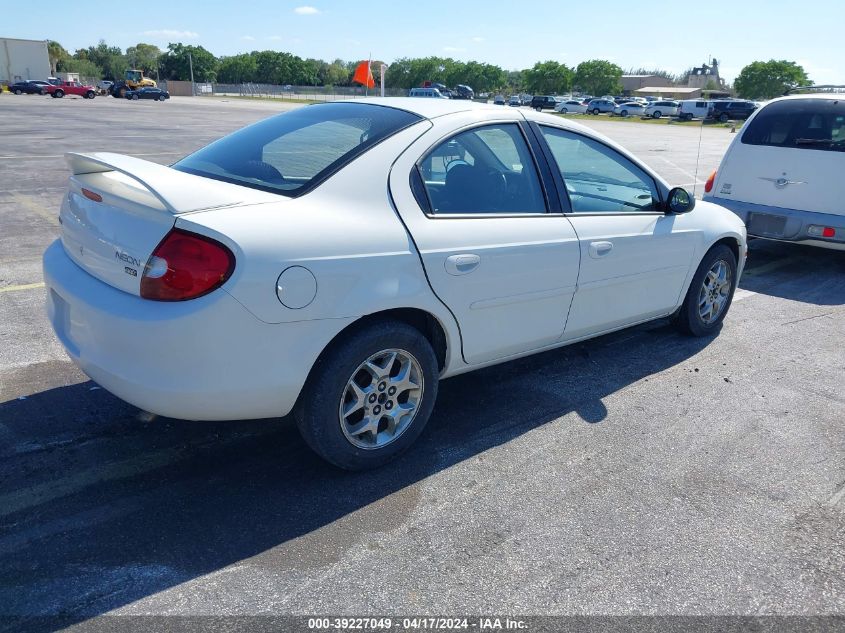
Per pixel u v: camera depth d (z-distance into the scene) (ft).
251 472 10.08
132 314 8.21
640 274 13.56
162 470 10.02
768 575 8.39
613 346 15.85
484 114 11.34
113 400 12.07
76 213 9.71
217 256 8.05
